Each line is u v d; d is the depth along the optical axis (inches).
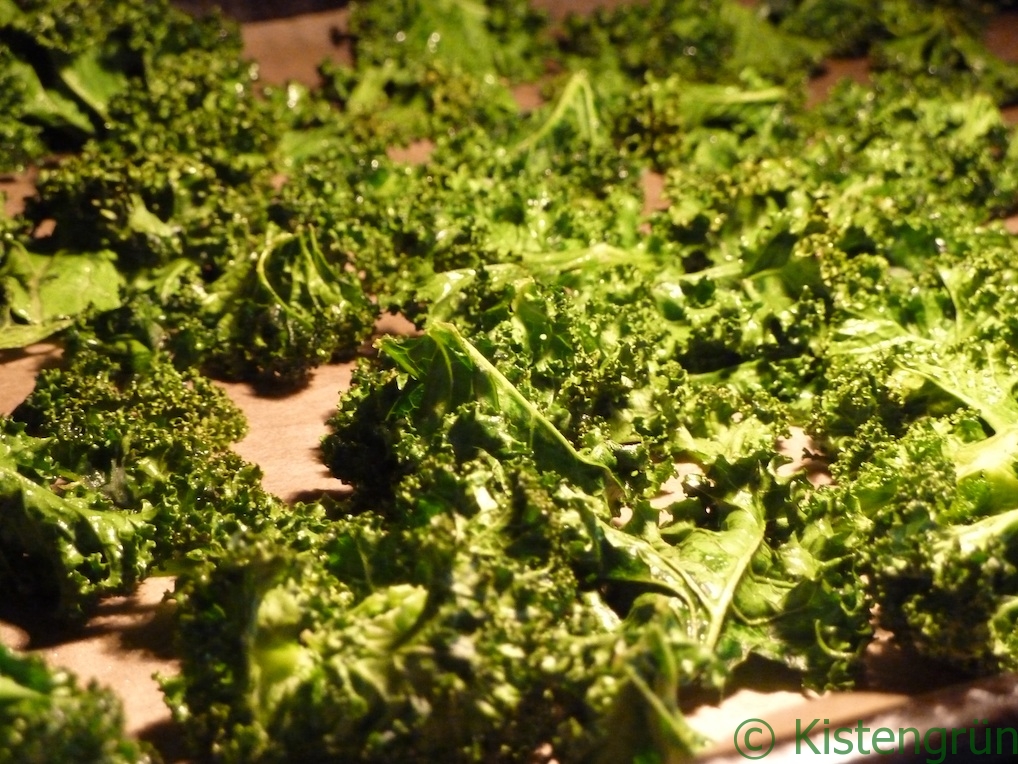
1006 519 14.4
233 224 20.5
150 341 18.6
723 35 29.3
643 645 12.6
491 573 12.9
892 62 29.6
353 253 20.1
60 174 20.3
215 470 15.8
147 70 24.9
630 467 15.7
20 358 19.2
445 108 26.3
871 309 18.6
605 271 19.4
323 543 14.1
